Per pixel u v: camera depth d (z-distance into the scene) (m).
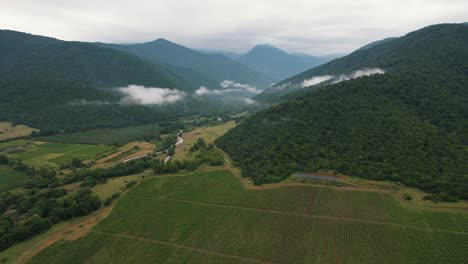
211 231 134.25
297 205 149.62
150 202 164.50
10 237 126.56
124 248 124.75
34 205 155.12
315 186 164.12
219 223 140.25
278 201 155.00
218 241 126.44
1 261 116.62
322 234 125.75
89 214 153.88
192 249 122.00
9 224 135.50
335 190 158.25
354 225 129.62
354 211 139.62
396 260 107.19
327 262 108.50
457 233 117.44
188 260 115.50
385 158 167.88
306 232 128.00
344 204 145.88
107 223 144.12
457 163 153.25
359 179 163.38
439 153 161.38
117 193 174.75
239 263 111.88
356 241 119.38
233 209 151.88
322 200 151.38
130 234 134.62
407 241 116.50
